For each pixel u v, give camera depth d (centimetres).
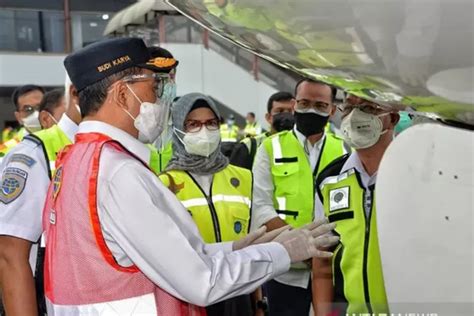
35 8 1133
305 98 239
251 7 70
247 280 106
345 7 63
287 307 229
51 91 232
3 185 156
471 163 83
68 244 108
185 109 188
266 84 1167
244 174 201
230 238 186
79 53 115
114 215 103
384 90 79
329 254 111
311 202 238
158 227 102
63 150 123
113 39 116
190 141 188
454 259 84
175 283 103
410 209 88
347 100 142
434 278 86
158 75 118
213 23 80
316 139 248
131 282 107
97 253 106
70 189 109
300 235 114
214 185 191
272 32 74
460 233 83
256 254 108
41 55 1143
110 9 1161
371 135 139
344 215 142
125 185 103
